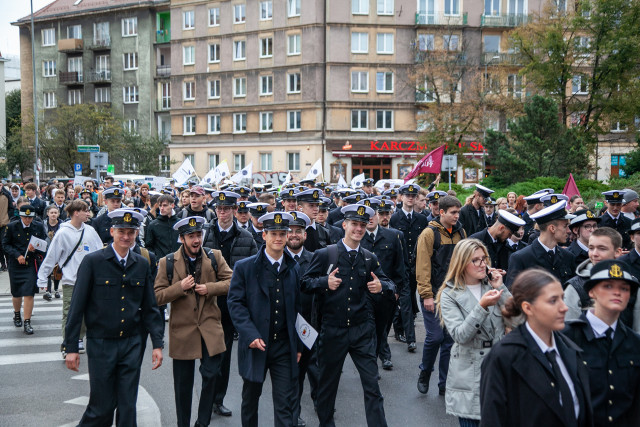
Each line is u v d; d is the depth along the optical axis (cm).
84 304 539
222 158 5188
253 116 5016
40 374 801
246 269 558
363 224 595
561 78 3122
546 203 859
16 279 1040
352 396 723
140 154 5091
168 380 783
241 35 5016
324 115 4716
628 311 484
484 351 469
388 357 823
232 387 754
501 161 2298
